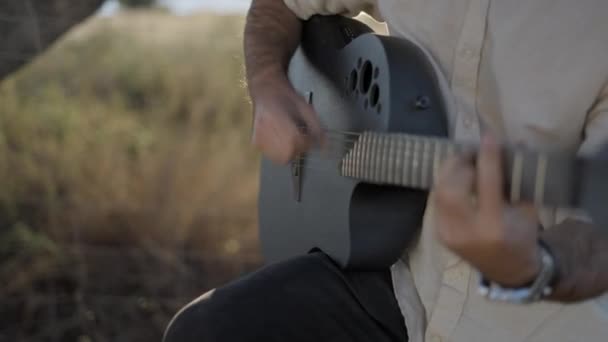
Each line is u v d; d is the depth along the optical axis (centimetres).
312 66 205
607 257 130
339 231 175
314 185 192
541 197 115
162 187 463
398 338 177
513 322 162
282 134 179
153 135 511
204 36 670
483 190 116
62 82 579
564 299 130
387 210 168
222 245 452
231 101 541
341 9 205
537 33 154
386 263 172
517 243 120
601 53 151
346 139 172
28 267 427
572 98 153
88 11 357
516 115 158
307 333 172
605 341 159
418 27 170
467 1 162
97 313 417
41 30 354
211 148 486
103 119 526
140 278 431
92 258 435
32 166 462
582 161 112
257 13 213
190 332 167
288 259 181
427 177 132
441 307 167
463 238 119
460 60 162
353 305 176
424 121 156
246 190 470
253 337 167
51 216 443
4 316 416
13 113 490
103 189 460
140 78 604
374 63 167
